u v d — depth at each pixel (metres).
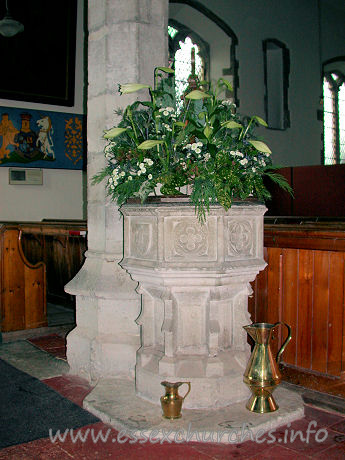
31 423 2.71
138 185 2.73
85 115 8.69
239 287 2.87
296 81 13.33
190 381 2.71
